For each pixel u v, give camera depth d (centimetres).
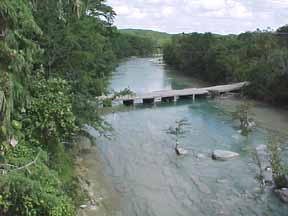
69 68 2492
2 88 895
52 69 2409
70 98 2305
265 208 2088
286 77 4859
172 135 3488
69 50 2397
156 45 17550
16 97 979
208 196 2242
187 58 9112
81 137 3145
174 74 8894
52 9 1950
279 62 5122
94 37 2691
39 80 1719
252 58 6981
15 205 1097
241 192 2284
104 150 3041
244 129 3572
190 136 3462
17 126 1109
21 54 960
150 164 2759
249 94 5472
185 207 2111
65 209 1299
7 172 1073
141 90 6372
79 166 2636
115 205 2106
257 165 2689
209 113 4484
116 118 4212
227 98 5528
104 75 3341
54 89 1717
